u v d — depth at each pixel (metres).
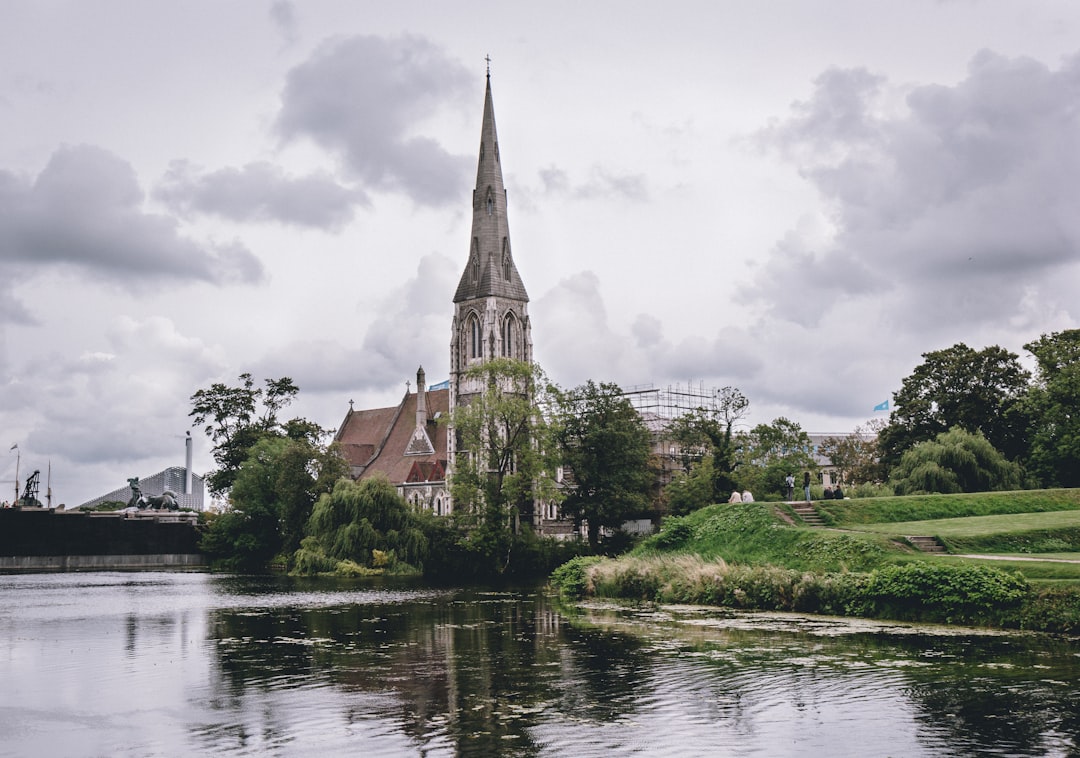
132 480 146.00
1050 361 90.75
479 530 98.56
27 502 144.75
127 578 96.06
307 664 34.44
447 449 155.00
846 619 43.00
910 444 103.00
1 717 26.56
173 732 24.70
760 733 23.67
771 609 48.28
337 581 89.25
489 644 38.81
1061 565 41.41
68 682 31.61
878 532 53.62
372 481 102.12
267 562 123.50
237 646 39.44
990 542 50.81
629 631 41.69
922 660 32.00
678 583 54.75
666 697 27.62
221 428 145.12
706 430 124.31
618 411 120.19
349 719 25.61
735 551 58.12
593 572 60.78
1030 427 95.44
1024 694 26.92
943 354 103.69
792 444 127.69
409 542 99.38
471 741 23.22
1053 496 66.00
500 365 106.00
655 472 143.75
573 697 27.84
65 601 64.50
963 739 22.80
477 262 156.62
